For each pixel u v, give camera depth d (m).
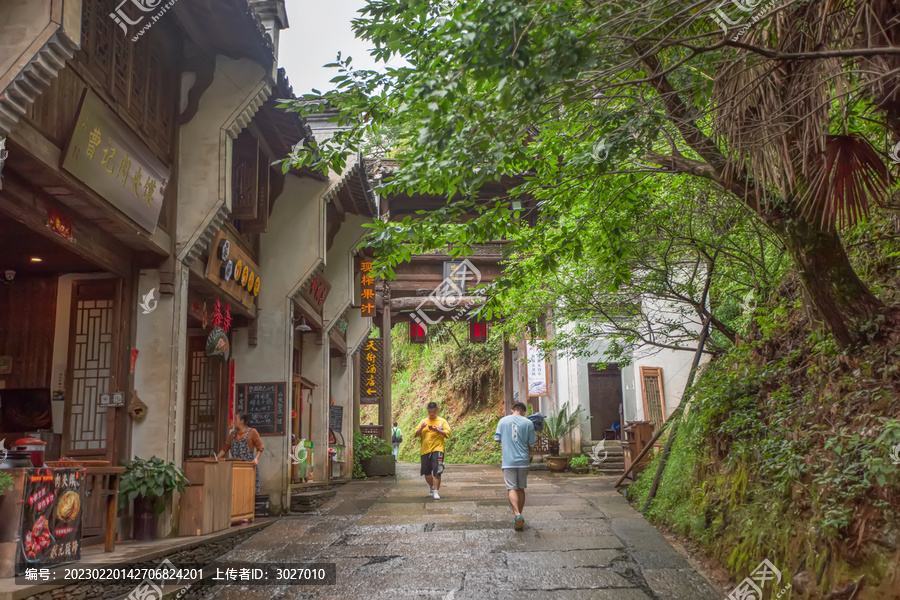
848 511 4.57
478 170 4.47
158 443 7.58
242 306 10.51
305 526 8.97
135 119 7.23
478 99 4.08
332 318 14.70
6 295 7.97
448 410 29.19
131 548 6.46
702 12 4.01
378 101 5.02
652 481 9.70
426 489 13.07
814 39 4.28
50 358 7.85
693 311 11.25
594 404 22.09
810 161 4.50
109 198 6.55
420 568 6.63
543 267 6.74
